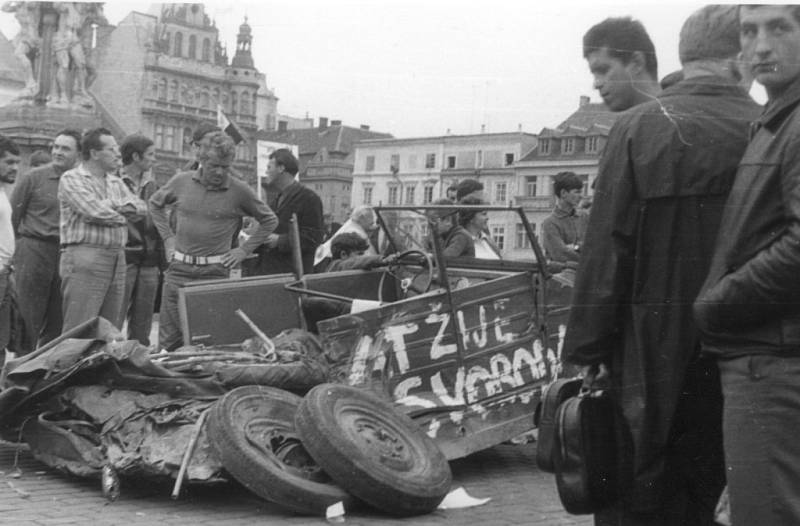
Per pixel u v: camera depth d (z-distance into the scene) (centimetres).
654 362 343
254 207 819
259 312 664
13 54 1355
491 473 621
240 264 902
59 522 477
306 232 904
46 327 891
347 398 529
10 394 550
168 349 800
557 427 352
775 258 291
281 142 983
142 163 943
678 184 337
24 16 1336
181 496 527
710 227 336
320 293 639
